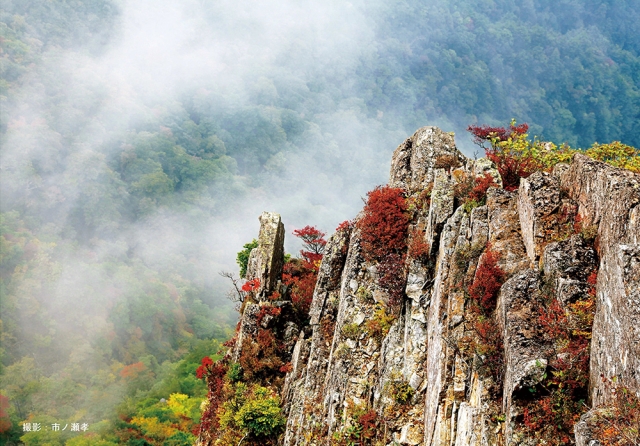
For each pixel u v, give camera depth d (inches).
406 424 650.8
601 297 416.8
